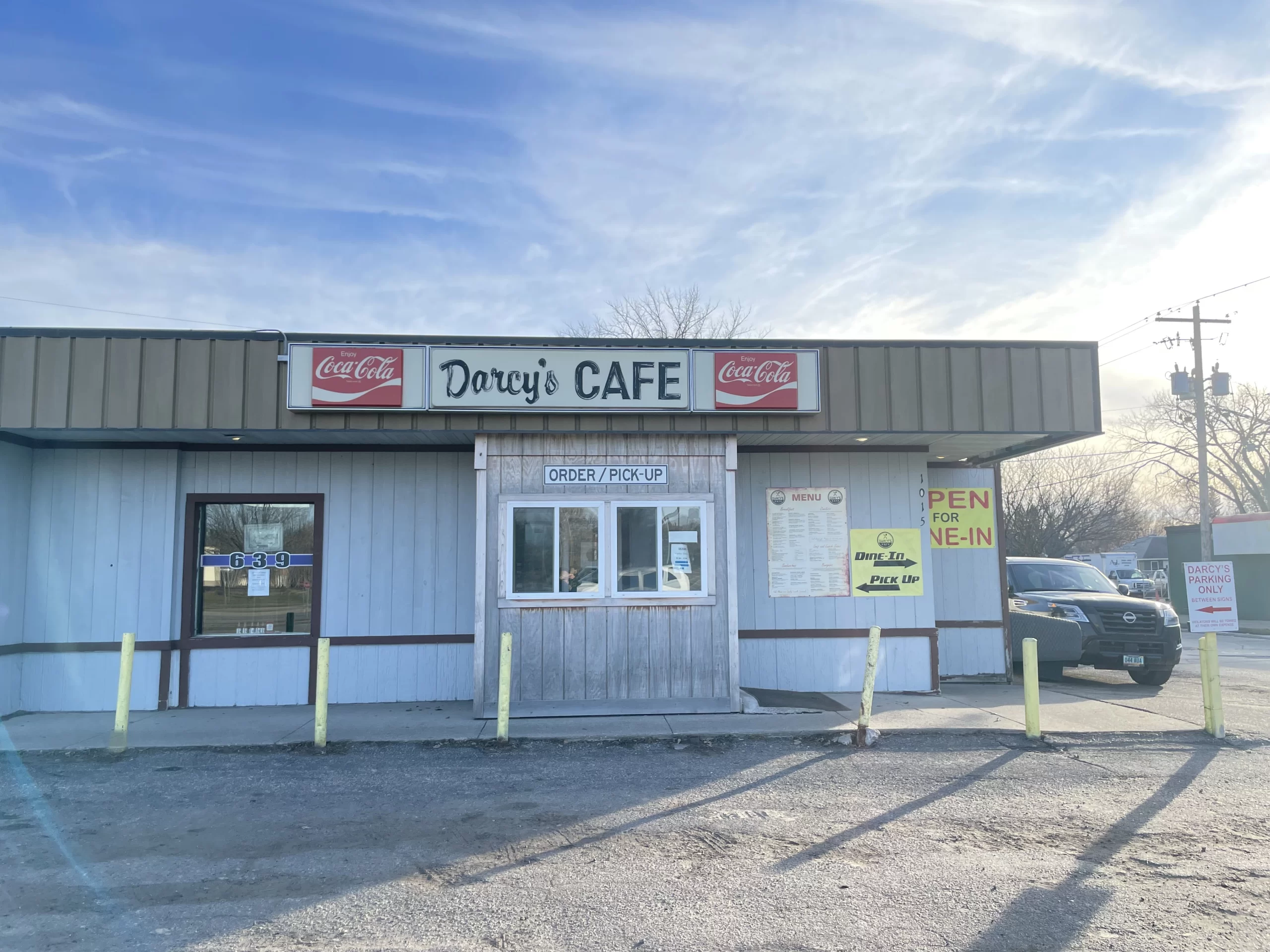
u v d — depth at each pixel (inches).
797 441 448.8
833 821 253.3
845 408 402.3
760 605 467.2
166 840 238.7
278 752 337.7
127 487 430.0
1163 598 1731.1
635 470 405.7
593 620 397.4
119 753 335.0
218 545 441.1
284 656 435.5
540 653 394.6
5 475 403.5
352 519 446.0
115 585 425.4
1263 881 208.5
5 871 215.9
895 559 473.1
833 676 466.3
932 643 470.6
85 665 420.5
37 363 372.2
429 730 367.2
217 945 174.7
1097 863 220.4
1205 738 359.9
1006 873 213.5
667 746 345.7
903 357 407.2
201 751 338.3
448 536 448.8
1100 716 397.1
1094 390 415.2
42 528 423.5
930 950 173.2
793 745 346.3
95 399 372.2
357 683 438.6
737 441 430.9
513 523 400.2
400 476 450.0
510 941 176.9
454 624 444.8
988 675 519.2
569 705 392.2
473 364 385.1
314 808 267.0
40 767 315.9
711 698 397.4
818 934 179.9
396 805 270.4
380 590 443.5
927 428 404.5
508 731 362.0
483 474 399.5
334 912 191.3
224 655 431.8
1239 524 1268.5
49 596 421.1
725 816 258.1
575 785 291.7
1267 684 547.5
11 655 408.8
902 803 271.1
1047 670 558.6
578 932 181.0
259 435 403.9
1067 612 527.8
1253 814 259.6
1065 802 271.7
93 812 263.6
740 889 203.6
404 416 387.5
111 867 218.4
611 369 390.9
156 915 189.6
